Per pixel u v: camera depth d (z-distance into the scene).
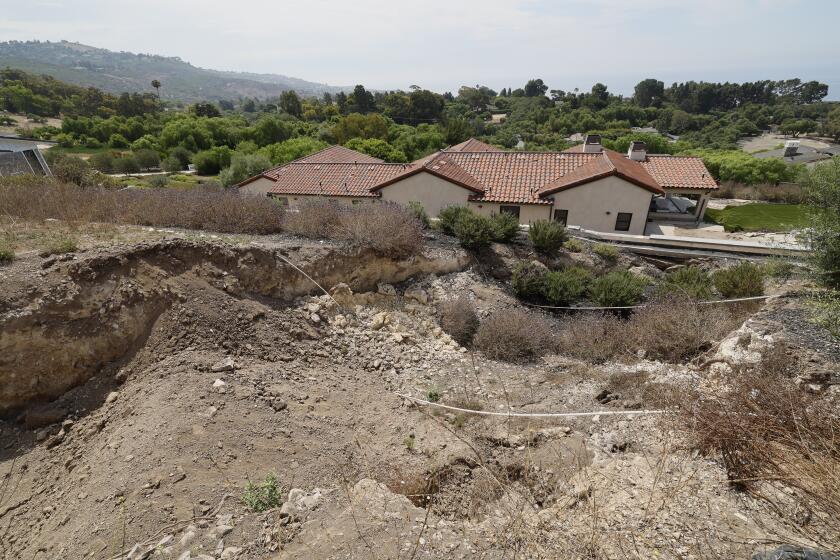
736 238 18.05
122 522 4.47
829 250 8.88
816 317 7.81
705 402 5.55
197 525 4.45
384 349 9.22
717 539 3.99
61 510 5.00
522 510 4.52
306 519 4.44
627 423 6.43
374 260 11.43
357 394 7.60
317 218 11.90
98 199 11.63
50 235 8.86
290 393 7.07
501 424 6.83
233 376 6.98
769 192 27.98
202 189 14.38
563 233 14.45
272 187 23.31
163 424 5.67
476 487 5.54
